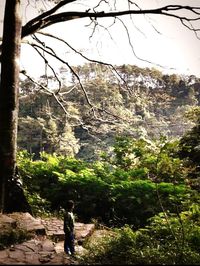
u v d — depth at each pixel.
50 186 14.80
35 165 16.16
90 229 10.62
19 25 11.65
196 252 7.91
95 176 14.06
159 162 9.38
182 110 70.56
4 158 11.10
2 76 11.41
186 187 12.69
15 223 9.10
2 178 10.98
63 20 13.10
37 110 50.59
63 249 8.40
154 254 7.16
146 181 12.80
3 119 11.25
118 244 7.80
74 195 13.62
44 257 6.80
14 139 11.38
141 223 12.30
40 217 11.50
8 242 7.79
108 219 12.81
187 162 13.60
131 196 12.58
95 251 7.50
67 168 16.14
